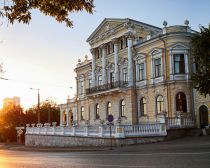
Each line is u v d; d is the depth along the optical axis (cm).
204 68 3125
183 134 3478
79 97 6266
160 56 4178
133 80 4650
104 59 5288
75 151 3152
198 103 3872
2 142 7662
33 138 5472
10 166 1689
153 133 3234
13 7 833
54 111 9012
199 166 1227
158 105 4222
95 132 3538
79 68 6288
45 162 1870
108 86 4984
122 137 3089
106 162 1616
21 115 8194
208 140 2686
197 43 3089
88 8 836
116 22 4966
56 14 852
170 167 1239
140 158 1700
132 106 4569
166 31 4116
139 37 4784
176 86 3978
